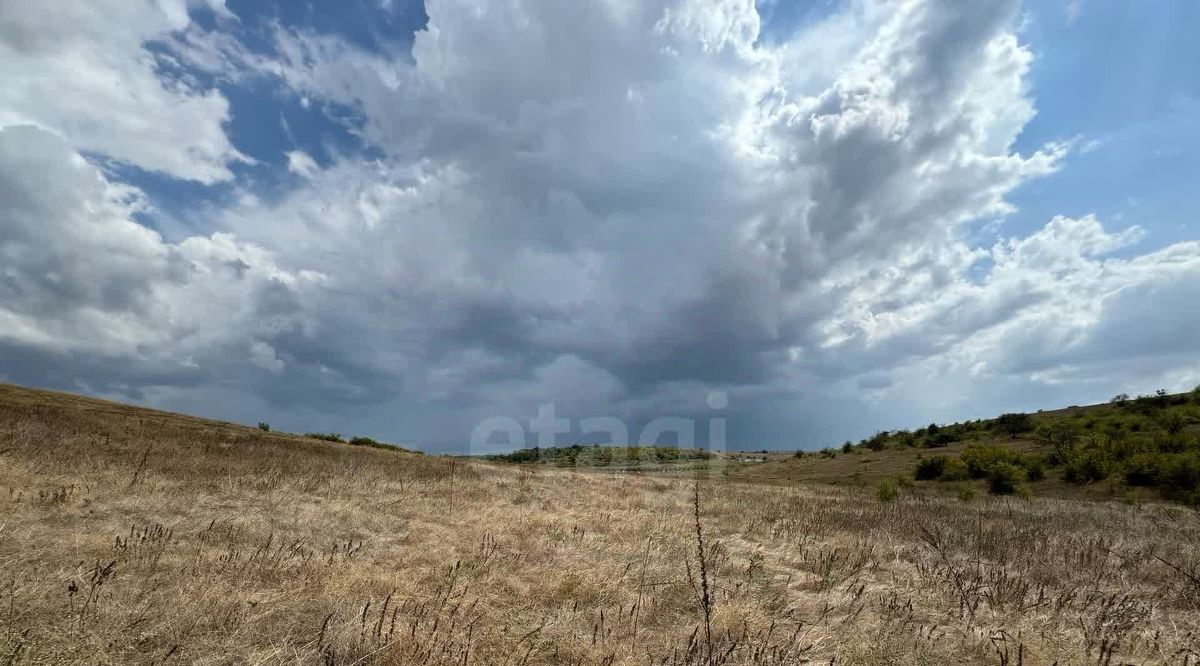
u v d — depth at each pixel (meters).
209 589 5.93
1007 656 4.97
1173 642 5.57
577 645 5.26
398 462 23.81
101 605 5.24
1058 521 14.76
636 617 5.96
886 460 41.75
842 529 12.48
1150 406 40.22
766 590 7.40
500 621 5.86
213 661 4.46
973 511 17.03
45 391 34.38
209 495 12.02
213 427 31.38
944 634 5.74
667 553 9.18
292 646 4.80
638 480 22.73
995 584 7.48
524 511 13.16
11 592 5.16
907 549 10.23
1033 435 39.53
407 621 5.46
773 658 4.96
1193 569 8.18
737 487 23.44
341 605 5.80
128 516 9.48
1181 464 21.78
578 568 7.95
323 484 15.25
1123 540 11.18
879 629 5.79
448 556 8.41
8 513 8.59
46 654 4.23
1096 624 5.79
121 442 19.11
